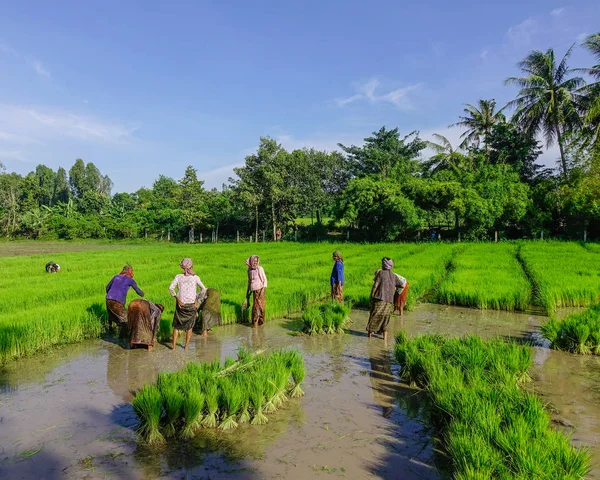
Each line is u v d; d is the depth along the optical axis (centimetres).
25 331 787
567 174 3706
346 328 984
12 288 1366
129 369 698
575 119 3719
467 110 4656
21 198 7381
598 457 412
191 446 444
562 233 3775
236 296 1199
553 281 1401
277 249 3331
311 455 422
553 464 358
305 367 700
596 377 646
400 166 4769
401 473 391
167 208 6681
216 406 488
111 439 461
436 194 3872
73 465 408
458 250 2839
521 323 1023
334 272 1174
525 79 3775
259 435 466
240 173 4888
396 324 1018
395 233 4059
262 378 532
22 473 393
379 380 641
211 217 5969
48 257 2761
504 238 3891
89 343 859
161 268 2047
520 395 499
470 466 361
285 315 1120
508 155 4484
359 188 4147
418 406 546
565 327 796
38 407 546
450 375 561
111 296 870
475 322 1035
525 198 3694
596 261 2011
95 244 5569
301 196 4797
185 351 801
